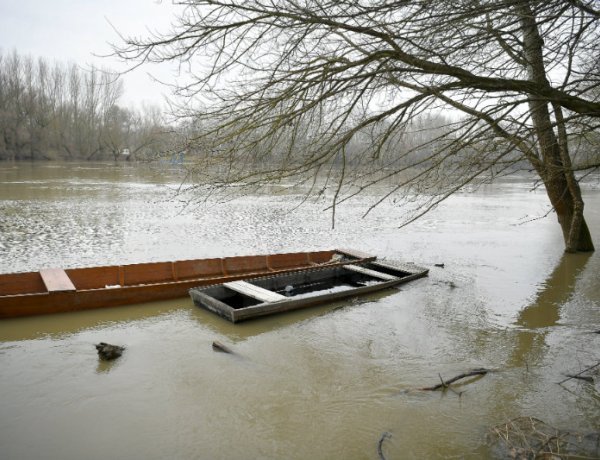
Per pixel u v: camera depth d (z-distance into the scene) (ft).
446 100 18.51
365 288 35.45
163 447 17.78
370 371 24.02
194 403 20.63
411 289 37.93
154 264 35.73
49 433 18.31
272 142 18.35
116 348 24.38
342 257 43.88
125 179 125.49
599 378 23.65
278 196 96.27
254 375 23.20
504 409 20.79
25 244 49.47
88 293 29.76
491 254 52.21
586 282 41.65
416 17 17.02
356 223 70.69
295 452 17.74
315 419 19.76
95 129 213.87
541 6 16.29
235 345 26.43
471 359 25.75
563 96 16.46
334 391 21.98
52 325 27.94
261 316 30.25
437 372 24.12
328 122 19.30
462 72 16.16
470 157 18.04
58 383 21.80
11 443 17.66
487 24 17.35
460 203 103.09
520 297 36.94
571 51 18.56
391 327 29.99
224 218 70.59
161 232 58.70
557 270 45.57
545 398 21.75
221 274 38.50
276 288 36.17
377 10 15.35
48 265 42.52
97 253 47.37
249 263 39.93
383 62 16.55
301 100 17.37
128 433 18.49
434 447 18.11
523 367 24.88
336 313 32.07
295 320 30.45
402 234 63.36
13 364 23.36
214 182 18.52
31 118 199.21
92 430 18.58
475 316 32.42
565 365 25.20
